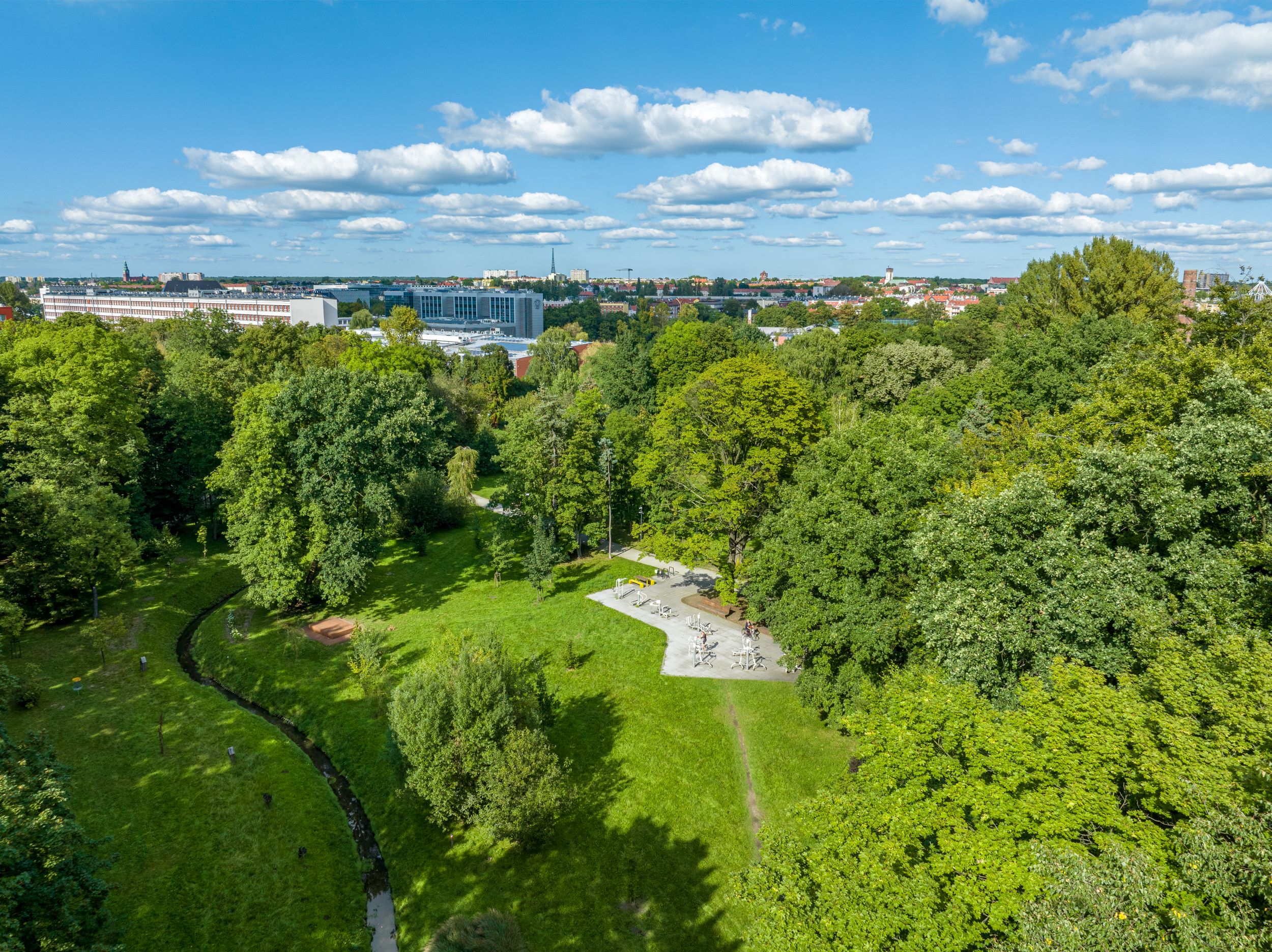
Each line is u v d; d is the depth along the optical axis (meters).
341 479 51.47
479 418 102.25
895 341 108.94
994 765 18.89
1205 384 30.58
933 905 17.30
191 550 63.06
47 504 44.12
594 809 32.03
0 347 68.19
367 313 191.88
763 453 44.91
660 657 44.66
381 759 34.62
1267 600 22.06
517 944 24.42
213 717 39.06
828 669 34.44
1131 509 26.55
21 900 18.02
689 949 25.48
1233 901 13.95
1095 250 80.81
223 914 26.91
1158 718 17.91
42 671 40.81
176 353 97.88
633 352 110.50
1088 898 14.70
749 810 32.00
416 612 53.69
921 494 33.38
